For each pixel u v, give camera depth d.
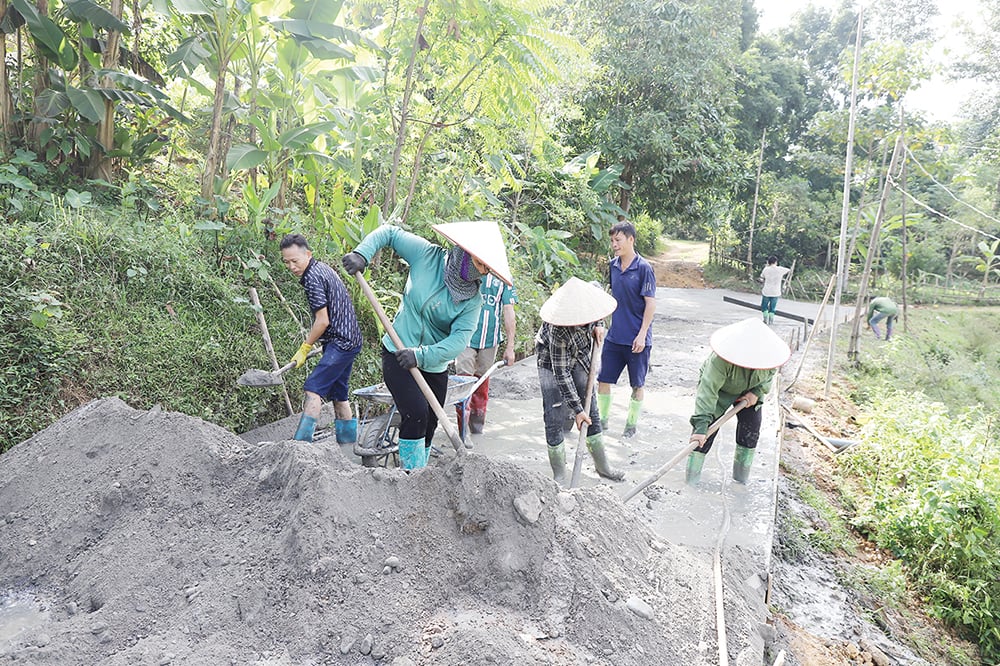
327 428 5.68
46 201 6.30
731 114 22.97
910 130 15.16
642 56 16.47
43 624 2.92
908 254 23.25
